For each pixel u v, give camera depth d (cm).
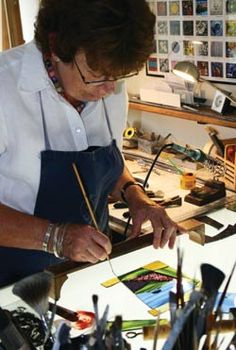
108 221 154
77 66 100
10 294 115
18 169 120
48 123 121
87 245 106
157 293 114
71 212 130
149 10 96
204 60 210
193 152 201
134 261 128
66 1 95
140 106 229
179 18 213
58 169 123
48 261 133
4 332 73
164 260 128
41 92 117
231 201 175
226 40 200
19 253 131
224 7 196
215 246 137
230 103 200
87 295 114
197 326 65
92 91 109
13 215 112
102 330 64
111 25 91
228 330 80
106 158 131
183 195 185
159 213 131
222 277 65
